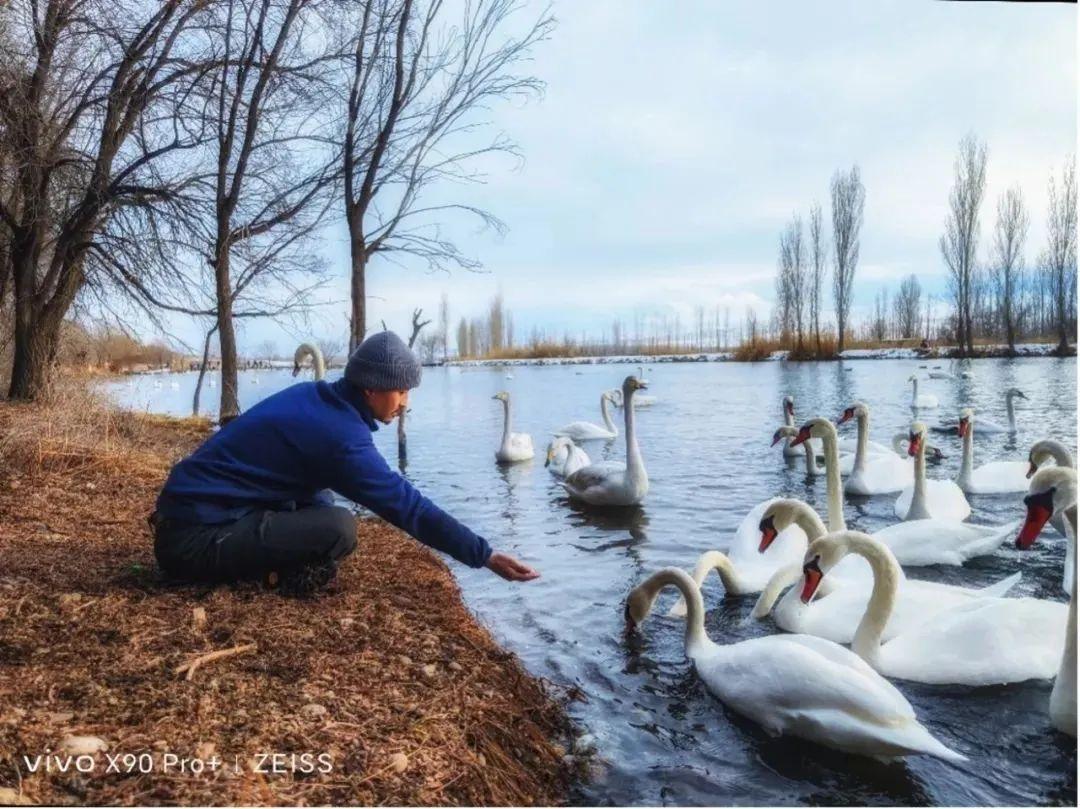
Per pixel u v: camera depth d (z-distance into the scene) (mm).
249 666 3904
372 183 13477
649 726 4609
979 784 4043
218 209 13008
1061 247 48062
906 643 5250
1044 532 8883
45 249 14469
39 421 9539
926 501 9516
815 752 4340
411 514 4617
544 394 39781
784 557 7266
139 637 4082
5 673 3557
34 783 2752
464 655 4652
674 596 6969
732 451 16578
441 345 96938
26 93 12391
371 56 13148
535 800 3650
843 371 46781
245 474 4805
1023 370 39469
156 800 2746
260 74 12859
